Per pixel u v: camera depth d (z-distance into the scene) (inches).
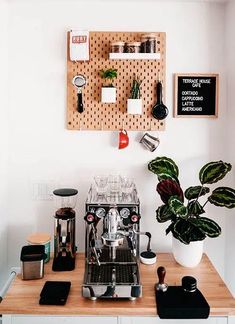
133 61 88.8
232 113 87.7
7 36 88.1
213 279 74.6
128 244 78.1
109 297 64.9
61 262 78.2
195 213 80.7
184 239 73.8
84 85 87.7
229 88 89.0
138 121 89.7
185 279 68.5
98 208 77.9
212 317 64.4
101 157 91.0
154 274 76.6
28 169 91.0
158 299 65.1
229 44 87.9
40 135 90.4
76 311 63.1
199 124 91.4
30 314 63.3
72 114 89.4
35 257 73.3
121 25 89.0
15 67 89.0
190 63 90.1
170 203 73.1
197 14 89.4
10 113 89.8
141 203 92.0
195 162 91.8
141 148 91.0
